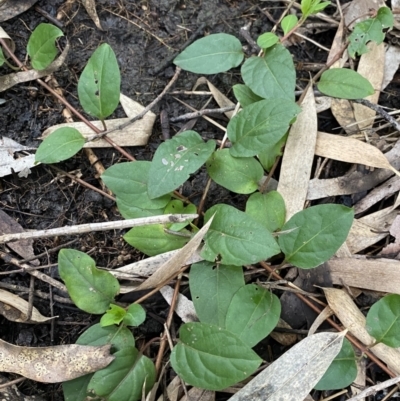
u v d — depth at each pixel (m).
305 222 0.47
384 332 0.47
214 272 0.48
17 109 0.54
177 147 0.49
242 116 0.50
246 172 0.50
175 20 0.57
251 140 0.49
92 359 0.46
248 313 0.47
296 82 0.57
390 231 0.52
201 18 0.57
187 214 0.46
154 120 0.54
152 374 0.46
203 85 0.56
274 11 0.58
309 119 0.53
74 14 0.56
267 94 0.51
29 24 0.56
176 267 0.48
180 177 0.47
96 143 0.53
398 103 0.57
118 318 0.47
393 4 0.58
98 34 0.56
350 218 0.46
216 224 0.48
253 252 0.46
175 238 0.49
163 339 0.48
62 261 0.47
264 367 0.50
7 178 0.53
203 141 0.50
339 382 0.46
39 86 0.55
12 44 0.55
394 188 0.53
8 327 0.50
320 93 0.55
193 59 0.53
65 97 0.55
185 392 0.47
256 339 0.46
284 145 0.53
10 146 0.53
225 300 0.48
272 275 0.50
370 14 0.57
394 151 0.54
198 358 0.45
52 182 0.53
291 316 0.51
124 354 0.46
